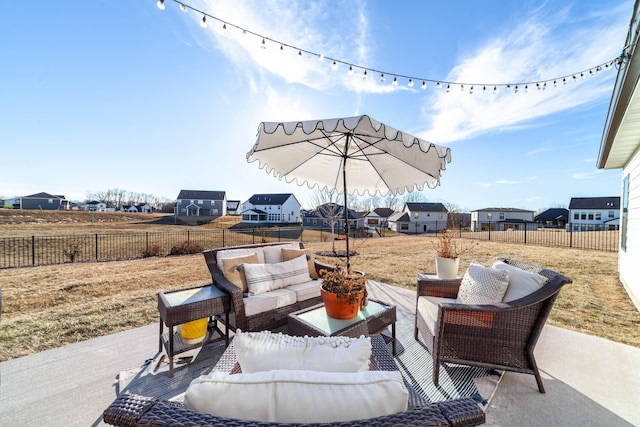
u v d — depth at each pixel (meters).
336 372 0.84
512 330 1.95
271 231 18.00
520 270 2.22
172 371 2.11
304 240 15.24
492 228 32.62
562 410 1.78
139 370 2.18
